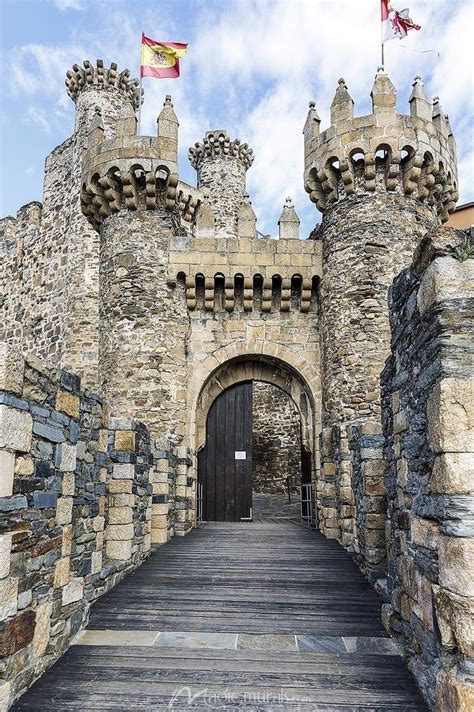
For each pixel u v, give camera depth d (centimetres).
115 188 1065
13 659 312
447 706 258
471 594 252
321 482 1016
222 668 362
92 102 1680
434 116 1033
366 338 944
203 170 1984
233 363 1142
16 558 320
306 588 558
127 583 577
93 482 509
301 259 1077
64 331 1608
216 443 1152
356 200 998
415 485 341
